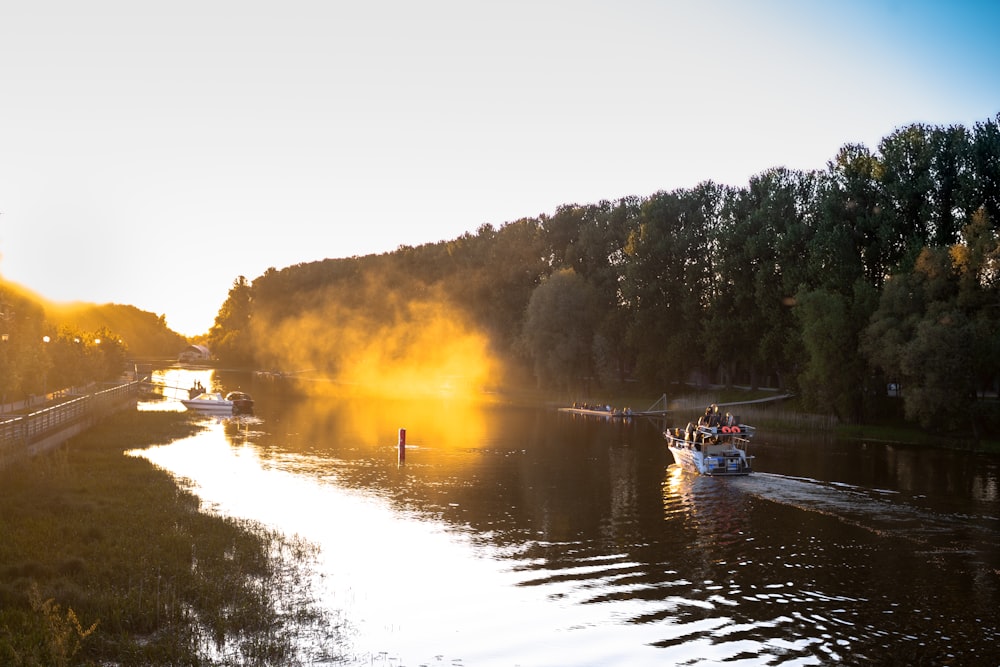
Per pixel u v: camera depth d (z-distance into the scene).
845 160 77.81
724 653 20.28
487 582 26.09
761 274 83.38
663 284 101.56
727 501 39.31
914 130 72.88
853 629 21.95
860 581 26.23
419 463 51.62
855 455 55.50
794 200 86.94
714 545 30.84
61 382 92.00
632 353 112.38
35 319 88.50
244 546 28.58
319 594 24.38
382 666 19.17
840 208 75.88
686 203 104.62
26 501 31.97
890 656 20.09
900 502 38.69
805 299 71.56
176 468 47.06
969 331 58.66
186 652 18.91
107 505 32.75
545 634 21.52
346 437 65.12
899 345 61.81
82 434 58.03
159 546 27.22
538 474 48.00
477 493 41.66
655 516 36.16
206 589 23.41
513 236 140.25
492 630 21.77
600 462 53.25
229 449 56.12
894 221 72.06
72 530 28.09
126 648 18.98
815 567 27.83
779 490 42.09
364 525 33.78
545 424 79.50
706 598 24.61
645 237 102.44
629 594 24.98
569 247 122.44
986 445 59.41
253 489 41.03
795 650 20.47
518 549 30.31
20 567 23.19
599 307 111.62
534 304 112.00
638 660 19.84
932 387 59.28
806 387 74.06
